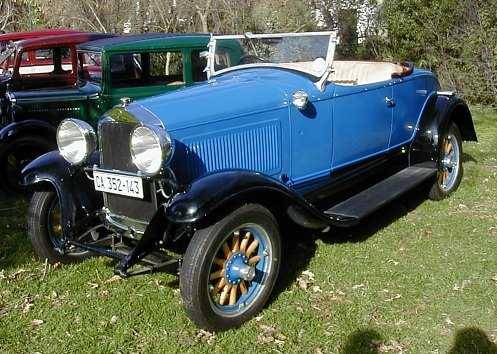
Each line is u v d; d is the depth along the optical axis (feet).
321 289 13.71
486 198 19.75
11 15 45.65
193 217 10.91
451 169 20.06
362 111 16.29
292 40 15.53
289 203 12.90
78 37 26.32
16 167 22.04
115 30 39.47
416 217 18.11
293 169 14.60
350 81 19.08
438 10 36.19
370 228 17.25
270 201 12.84
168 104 12.76
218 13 39.24
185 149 12.37
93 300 13.37
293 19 40.78
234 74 15.74
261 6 40.22
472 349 11.35
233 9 38.99
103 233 14.24
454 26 35.76
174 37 24.06
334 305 12.98
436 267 14.70
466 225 17.35
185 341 11.71
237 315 12.14
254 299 12.49
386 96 17.21
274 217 12.52
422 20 36.94
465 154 25.27
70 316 12.72
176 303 13.15
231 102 13.38
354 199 15.99
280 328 12.15
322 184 15.69
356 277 14.24
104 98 22.75
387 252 15.62
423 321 12.32
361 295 13.41
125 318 12.57
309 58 15.29
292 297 13.34
